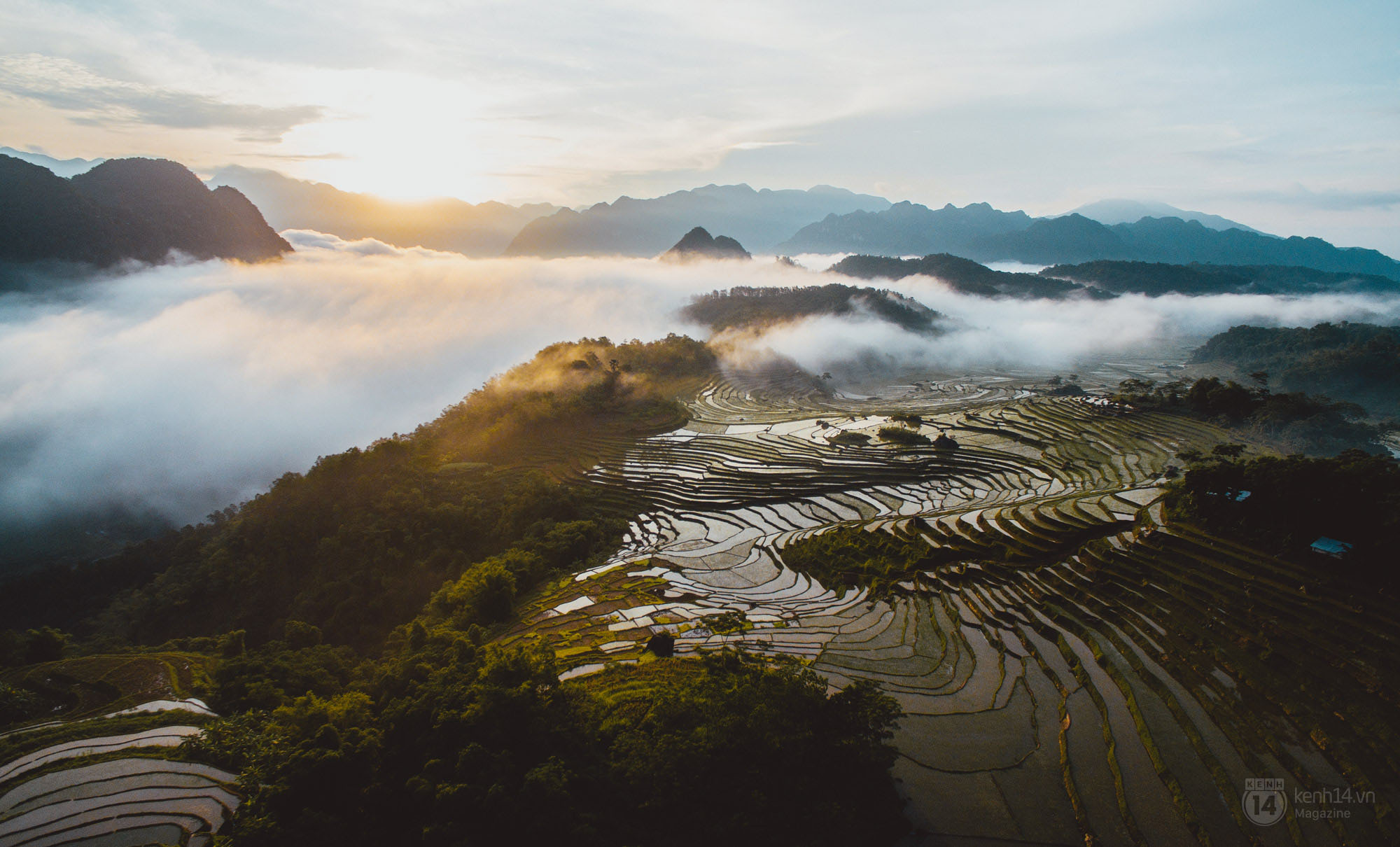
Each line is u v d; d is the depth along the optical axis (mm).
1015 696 34406
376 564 76562
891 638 42094
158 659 47938
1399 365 134125
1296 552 40219
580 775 25797
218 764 32562
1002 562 49531
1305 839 23344
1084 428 92812
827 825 23641
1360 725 27766
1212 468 47312
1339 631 33344
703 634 44500
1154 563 43719
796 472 86312
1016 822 25609
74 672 45625
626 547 69750
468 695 29359
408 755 27766
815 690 28156
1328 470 41250
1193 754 28125
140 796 30328
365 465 92688
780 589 54375
